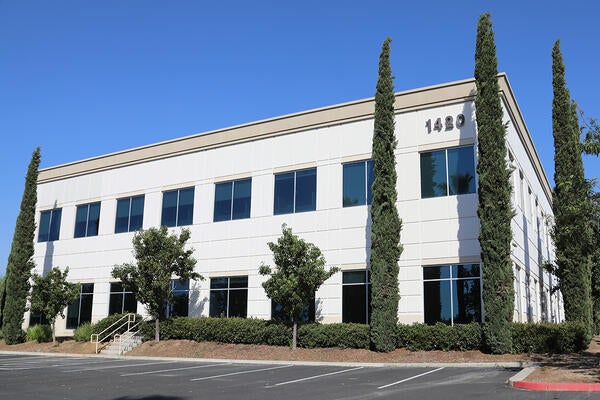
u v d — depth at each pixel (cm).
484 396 1152
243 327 2427
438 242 2302
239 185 2891
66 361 2231
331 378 1535
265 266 2311
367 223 2481
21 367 1961
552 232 2619
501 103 2355
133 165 3297
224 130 2983
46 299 2948
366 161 2552
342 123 2644
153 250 2598
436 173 2375
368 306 2402
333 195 2594
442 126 2395
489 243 2030
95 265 3297
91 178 3472
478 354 1952
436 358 1947
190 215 3009
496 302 1969
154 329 2673
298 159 2728
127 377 1616
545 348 1934
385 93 2327
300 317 2383
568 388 1213
